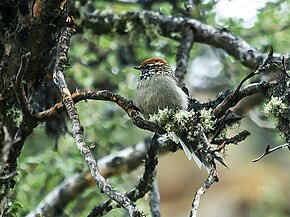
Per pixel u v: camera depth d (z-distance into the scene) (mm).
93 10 13266
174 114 8297
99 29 12641
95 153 13469
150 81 10047
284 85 8758
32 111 8547
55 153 12555
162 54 13500
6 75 8859
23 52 8820
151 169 10367
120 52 13664
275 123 8570
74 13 12336
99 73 13648
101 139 13289
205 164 9062
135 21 12648
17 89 8211
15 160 9102
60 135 12688
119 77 13492
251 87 8883
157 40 13055
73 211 12695
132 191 10484
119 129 13492
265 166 18891
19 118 9062
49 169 12711
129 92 13430
